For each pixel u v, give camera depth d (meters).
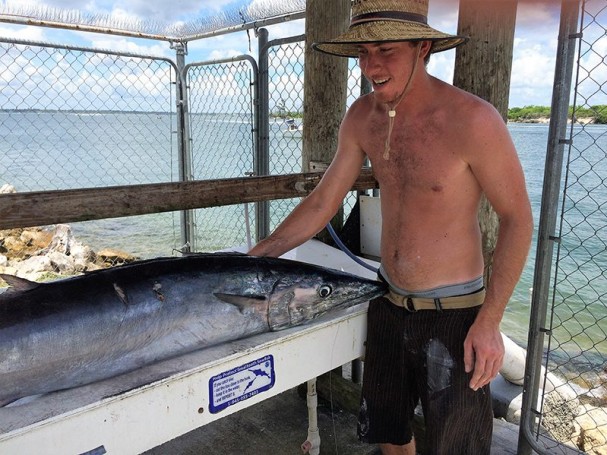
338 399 2.86
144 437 1.42
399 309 1.86
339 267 2.41
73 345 1.41
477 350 1.64
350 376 3.37
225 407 1.57
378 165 1.86
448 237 1.74
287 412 2.89
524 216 1.61
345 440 2.65
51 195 1.72
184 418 1.49
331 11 2.86
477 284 1.80
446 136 1.63
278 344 1.69
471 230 1.76
